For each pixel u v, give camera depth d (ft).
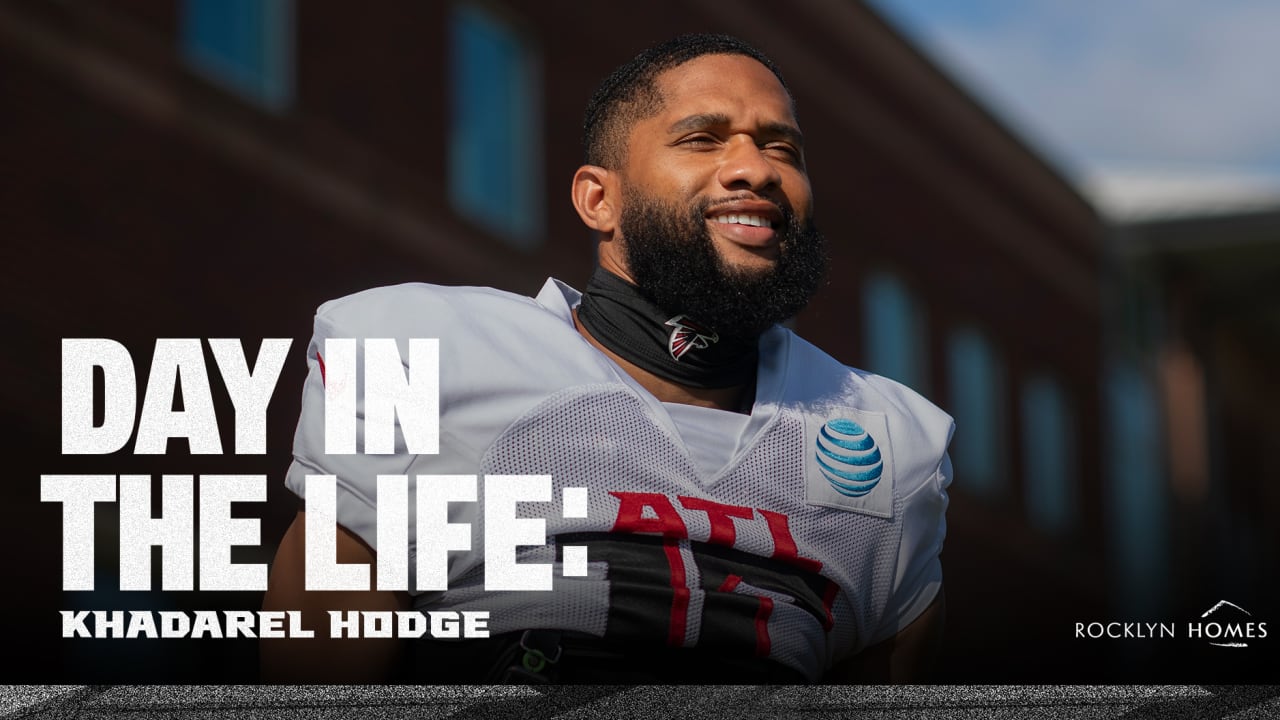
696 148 6.26
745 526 5.88
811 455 6.15
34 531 22.20
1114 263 55.98
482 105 32.42
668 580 5.68
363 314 6.05
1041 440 49.93
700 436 6.02
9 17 23.79
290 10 28.48
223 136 26.71
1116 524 52.31
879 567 6.27
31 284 23.36
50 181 23.99
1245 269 56.65
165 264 25.39
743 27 40.11
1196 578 54.90
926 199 46.57
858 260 43.24
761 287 6.12
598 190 6.51
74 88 24.56
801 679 5.98
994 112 49.65
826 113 42.98
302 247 27.66
